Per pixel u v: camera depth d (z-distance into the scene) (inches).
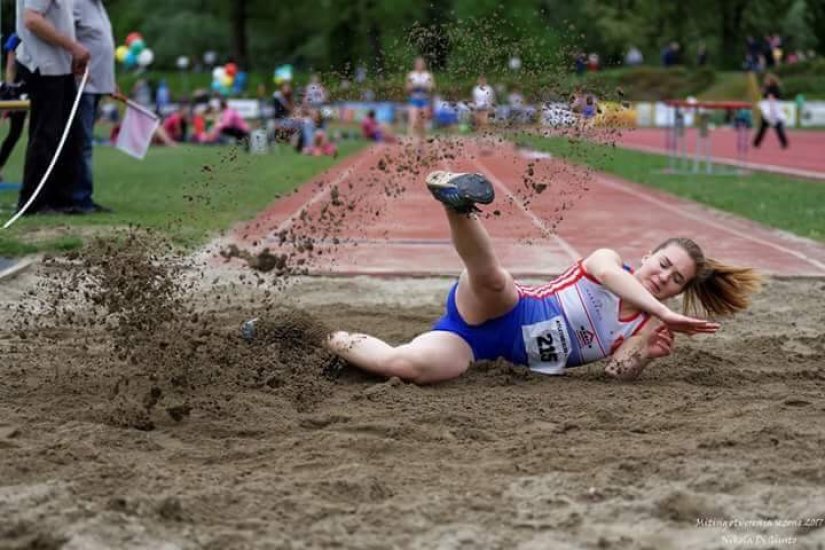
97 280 861.2
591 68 1024.2
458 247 722.8
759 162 3550.7
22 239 1342.3
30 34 1483.8
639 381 780.6
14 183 2011.6
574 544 478.3
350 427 644.7
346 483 536.7
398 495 531.2
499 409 692.7
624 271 765.3
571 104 879.7
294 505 513.0
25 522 485.4
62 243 1289.4
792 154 3986.2
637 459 578.9
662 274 781.3
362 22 6963.6
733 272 795.4
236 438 633.6
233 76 6446.9
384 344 765.3
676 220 1852.9
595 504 521.7
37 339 864.9
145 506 500.7
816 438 620.4
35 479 546.9
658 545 479.2
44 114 1514.5
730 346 917.2
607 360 824.3
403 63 944.9
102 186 2170.3
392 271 1258.6
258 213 1803.6
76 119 1560.0
